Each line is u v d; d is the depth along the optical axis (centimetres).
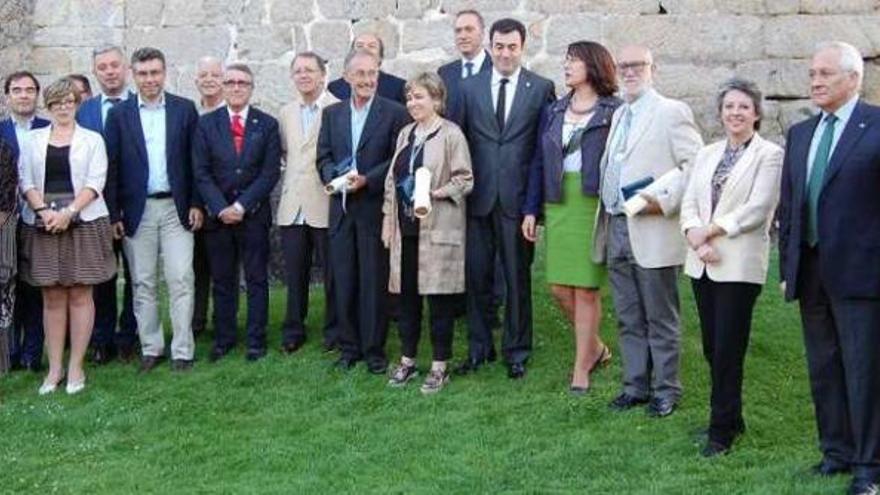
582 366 676
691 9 969
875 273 521
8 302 704
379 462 598
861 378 527
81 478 597
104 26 1020
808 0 968
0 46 1016
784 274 546
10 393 732
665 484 551
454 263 684
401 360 713
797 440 600
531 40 971
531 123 700
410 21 977
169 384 727
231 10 1001
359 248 720
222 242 762
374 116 725
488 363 723
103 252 726
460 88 716
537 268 878
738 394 586
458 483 566
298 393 700
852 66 523
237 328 815
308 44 991
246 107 761
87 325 732
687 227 585
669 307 633
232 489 571
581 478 566
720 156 588
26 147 721
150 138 750
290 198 766
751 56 972
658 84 972
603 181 646
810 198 535
